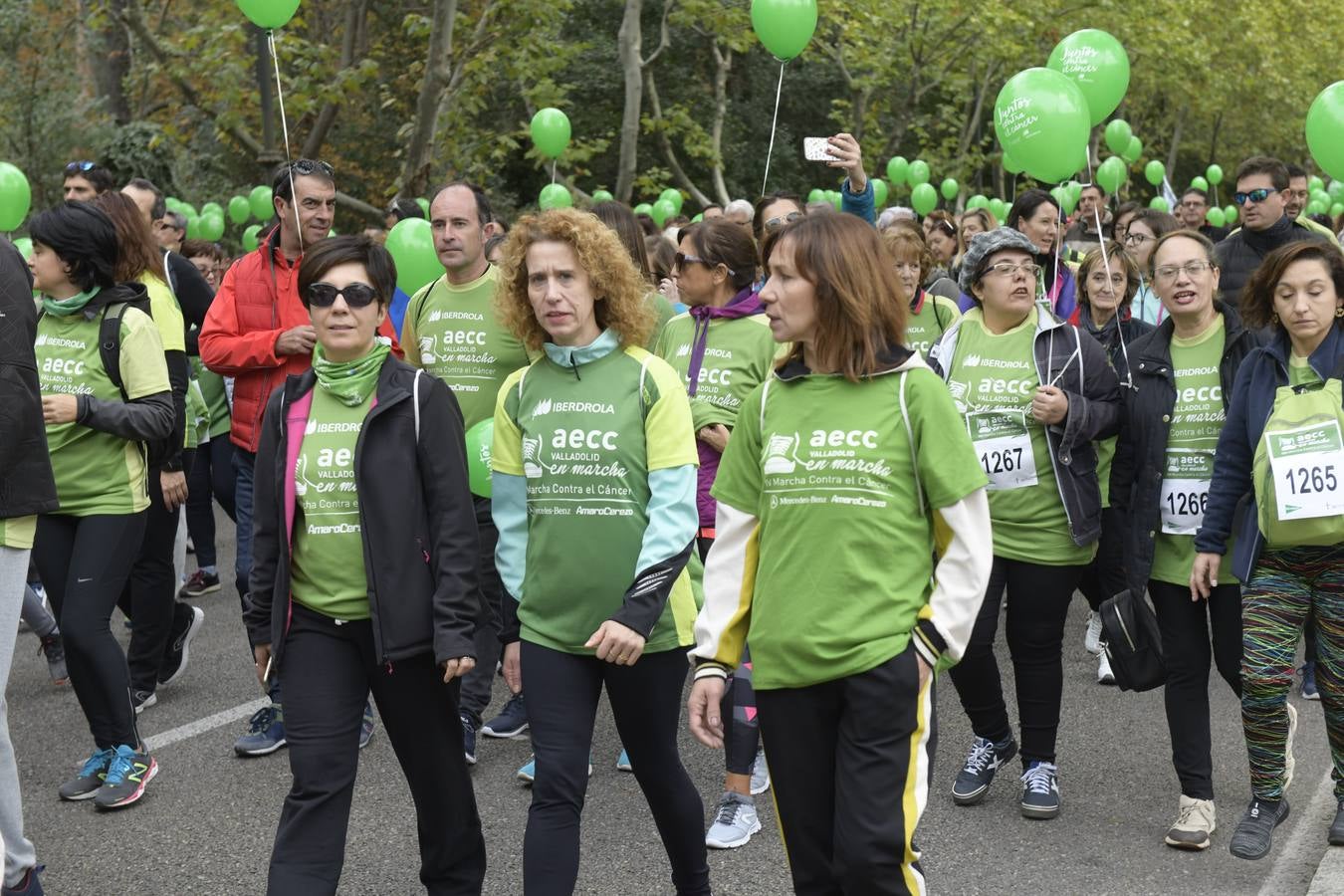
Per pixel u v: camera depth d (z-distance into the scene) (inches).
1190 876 171.6
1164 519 185.8
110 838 187.0
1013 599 190.7
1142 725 233.6
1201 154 1770.4
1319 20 1434.5
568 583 140.5
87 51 924.0
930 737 121.4
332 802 137.2
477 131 879.1
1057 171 227.8
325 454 140.1
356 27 775.1
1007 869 173.9
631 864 176.6
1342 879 165.8
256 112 727.1
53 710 245.4
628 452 140.8
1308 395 167.8
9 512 147.6
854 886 117.6
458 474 140.6
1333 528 164.4
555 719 139.5
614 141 1089.4
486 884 170.2
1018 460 188.2
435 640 137.3
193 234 562.9
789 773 122.5
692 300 202.5
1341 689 171.3
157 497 228.5
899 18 998.4
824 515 121.0
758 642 123.1
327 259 140.6
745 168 1161.4
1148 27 1115.3
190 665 271.9
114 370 192.2
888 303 121.2
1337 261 169.2
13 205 270.1
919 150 1291.8
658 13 1063.0
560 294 140.7
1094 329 267.9
